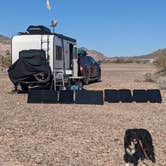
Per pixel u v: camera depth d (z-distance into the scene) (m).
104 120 15.88
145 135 9.62
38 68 24.36
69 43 27.77
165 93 24.69
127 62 119.81
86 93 20.80
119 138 12.73
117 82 34.06
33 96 20.97
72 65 28.45
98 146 11.80
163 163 10.18
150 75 36.81
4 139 12.54
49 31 25.83
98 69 35.00
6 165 10.02
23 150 11.34
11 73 24.88
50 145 11.90
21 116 16.67
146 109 18.98
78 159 10.55
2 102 21.14
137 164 9.64
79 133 13.45
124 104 20.67
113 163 10.24
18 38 25.09
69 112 17.83
